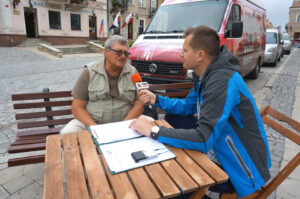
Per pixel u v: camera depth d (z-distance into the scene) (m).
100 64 2.33
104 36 26.42
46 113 2.72
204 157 1.37
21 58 13.99
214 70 1.49
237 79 1.46
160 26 5.14
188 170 1.24
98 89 2.30
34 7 20.09
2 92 6.50
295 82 8.21
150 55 4.47
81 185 1.11
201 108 1.49
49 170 1.21
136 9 29.23
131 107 2.57
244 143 1.50
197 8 4.98
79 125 2.31
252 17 6.43
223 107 1.39
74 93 2.33
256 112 1.52
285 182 2.53
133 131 1.65
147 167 1.25
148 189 1.08
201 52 1.53
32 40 20.33
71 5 22.31
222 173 1.22
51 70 10.55
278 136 3.69
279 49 12.79
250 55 6.57
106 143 1.48
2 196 2.29
